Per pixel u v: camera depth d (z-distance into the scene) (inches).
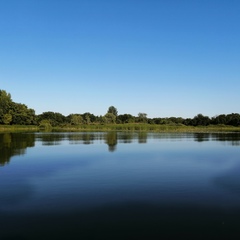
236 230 586.9
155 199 796.0
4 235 569.6
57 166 1330.0
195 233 574.2
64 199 797.9
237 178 1067.3
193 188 916.6
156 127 6604.3
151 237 557.9
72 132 5054.1
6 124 6269.7
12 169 1251.2
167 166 1333.7
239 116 7849.4
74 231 585.9
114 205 744.3
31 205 745.6
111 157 1633.9
